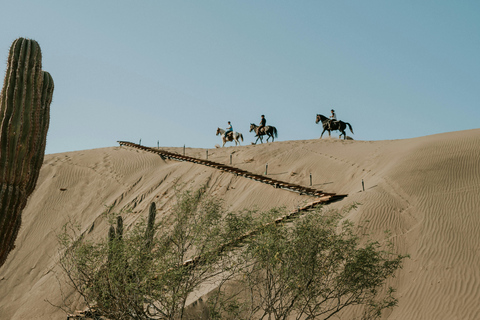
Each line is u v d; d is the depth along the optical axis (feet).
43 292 91.04
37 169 38.73
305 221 48.91
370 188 87.66
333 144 129.59
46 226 115.65
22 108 36.35
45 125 39.65
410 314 58.13
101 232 108.68
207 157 134.41
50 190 128.26
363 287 48.96
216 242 47.47
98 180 131.03
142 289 43.42
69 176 133.80
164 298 43.75
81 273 46.44
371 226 72.43
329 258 48.47
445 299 58.54
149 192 120.06
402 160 94.58
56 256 103.24
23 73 37.11
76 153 149.38
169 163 138.10
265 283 47.19
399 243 69.15
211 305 47.98
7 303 92.32
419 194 80.89
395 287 62.28
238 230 48.52
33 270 101.50
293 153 123.75
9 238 35.76
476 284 59.41
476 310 55.93
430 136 114.42
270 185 103.19
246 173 109.40
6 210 35.37
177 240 47.88
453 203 76.43
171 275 43.65
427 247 67.31
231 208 99.91
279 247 45.60
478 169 85.40
